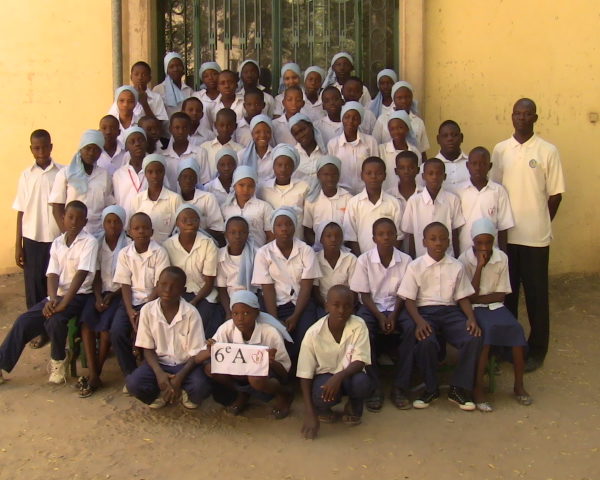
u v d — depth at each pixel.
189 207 4.90
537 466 3.91
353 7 6.96
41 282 5.79
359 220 5.29
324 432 4.30
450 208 5.23
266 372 4.21
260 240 5.26
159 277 4.42
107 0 6.96
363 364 4.29
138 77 6.02
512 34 6.74
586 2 6.66
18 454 4.02
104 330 4.84
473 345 4.57
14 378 5.02
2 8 7.04
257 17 7.05
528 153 5.25
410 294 4.78
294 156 5.35
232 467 3.89
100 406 4.61
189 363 4.39
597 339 5.73
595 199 6.91
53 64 7.07
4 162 7.18
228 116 5.73
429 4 6.80
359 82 6.14
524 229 5.26
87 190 5.33
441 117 6.88
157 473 3.83
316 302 5.01
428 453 4.04
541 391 4.87
